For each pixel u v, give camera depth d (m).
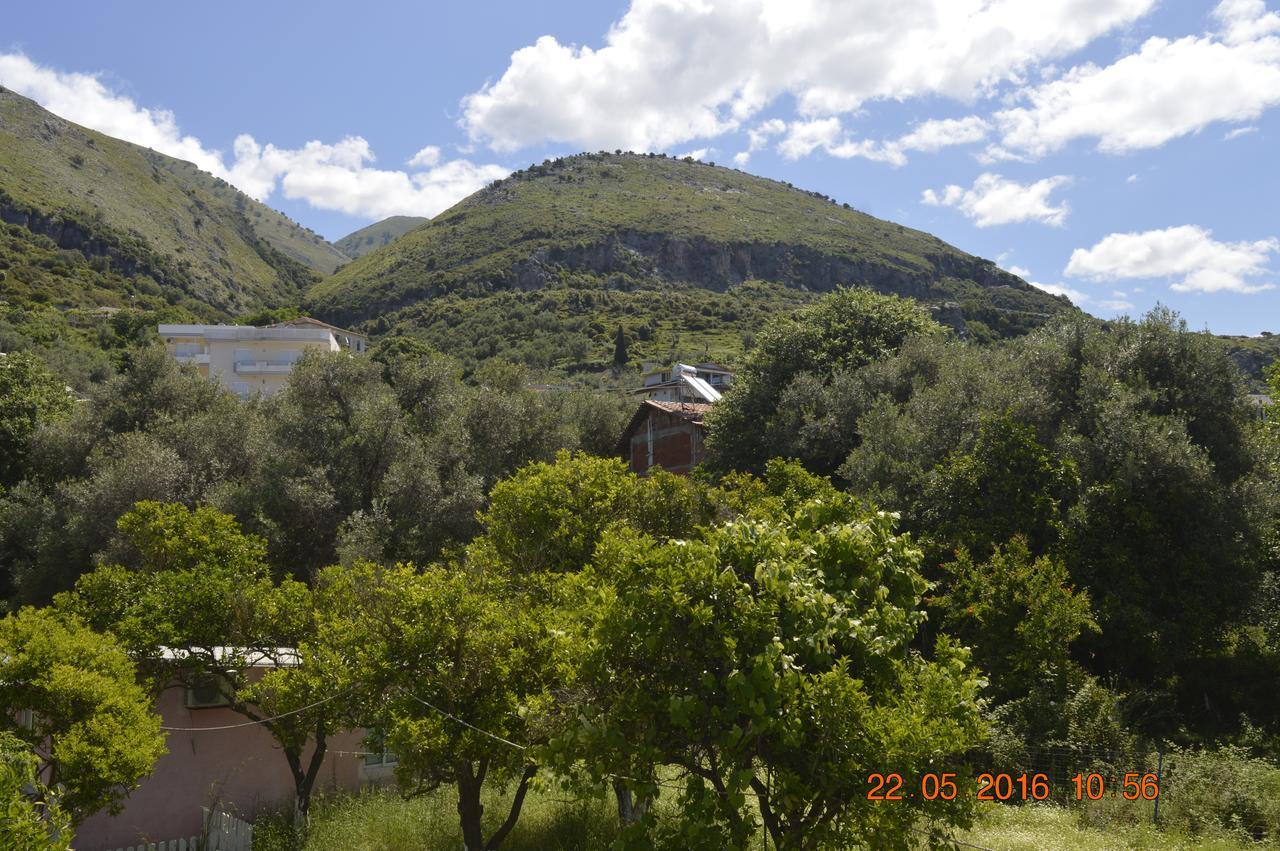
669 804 10.34
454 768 9.13
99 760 8.99
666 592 5.54
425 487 24.19
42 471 28.59
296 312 100.56
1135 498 16.47
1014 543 14.80
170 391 29.69
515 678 8.89
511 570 12.40
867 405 23.44
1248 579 16.42
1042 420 18.53
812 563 6.21
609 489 12.87
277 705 10.77
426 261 136.25
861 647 5.81
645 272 135.12
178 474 24.52
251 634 12.55
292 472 24.38
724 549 6.02
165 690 13.40
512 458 28.61
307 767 14.54
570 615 7.14
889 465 18.81
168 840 13.08
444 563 20.12
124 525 14.78
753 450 26.03
